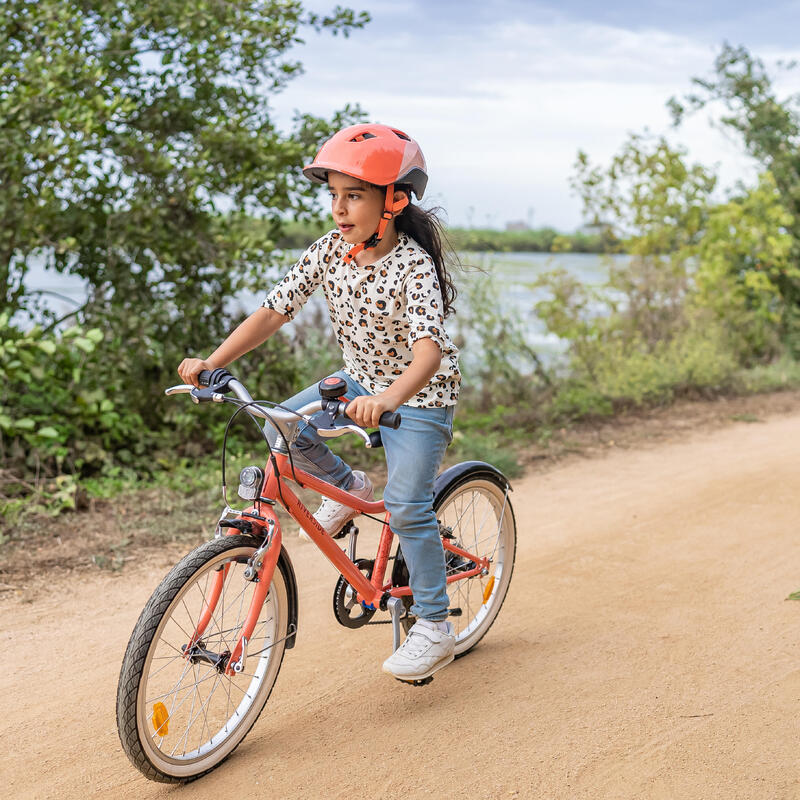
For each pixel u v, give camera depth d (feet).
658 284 38.34
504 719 10.68
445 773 9.55
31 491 19.02
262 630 10.67
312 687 11.60
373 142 9.21
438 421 10.28
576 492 21.74
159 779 9.11
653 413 31.89
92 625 13.50
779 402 34.55
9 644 12.78
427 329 9.41
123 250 22.47
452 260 10.55
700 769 9.53
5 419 19.33
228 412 23.73
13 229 21.18
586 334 35.09
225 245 22.94
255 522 9.55
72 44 21.99
